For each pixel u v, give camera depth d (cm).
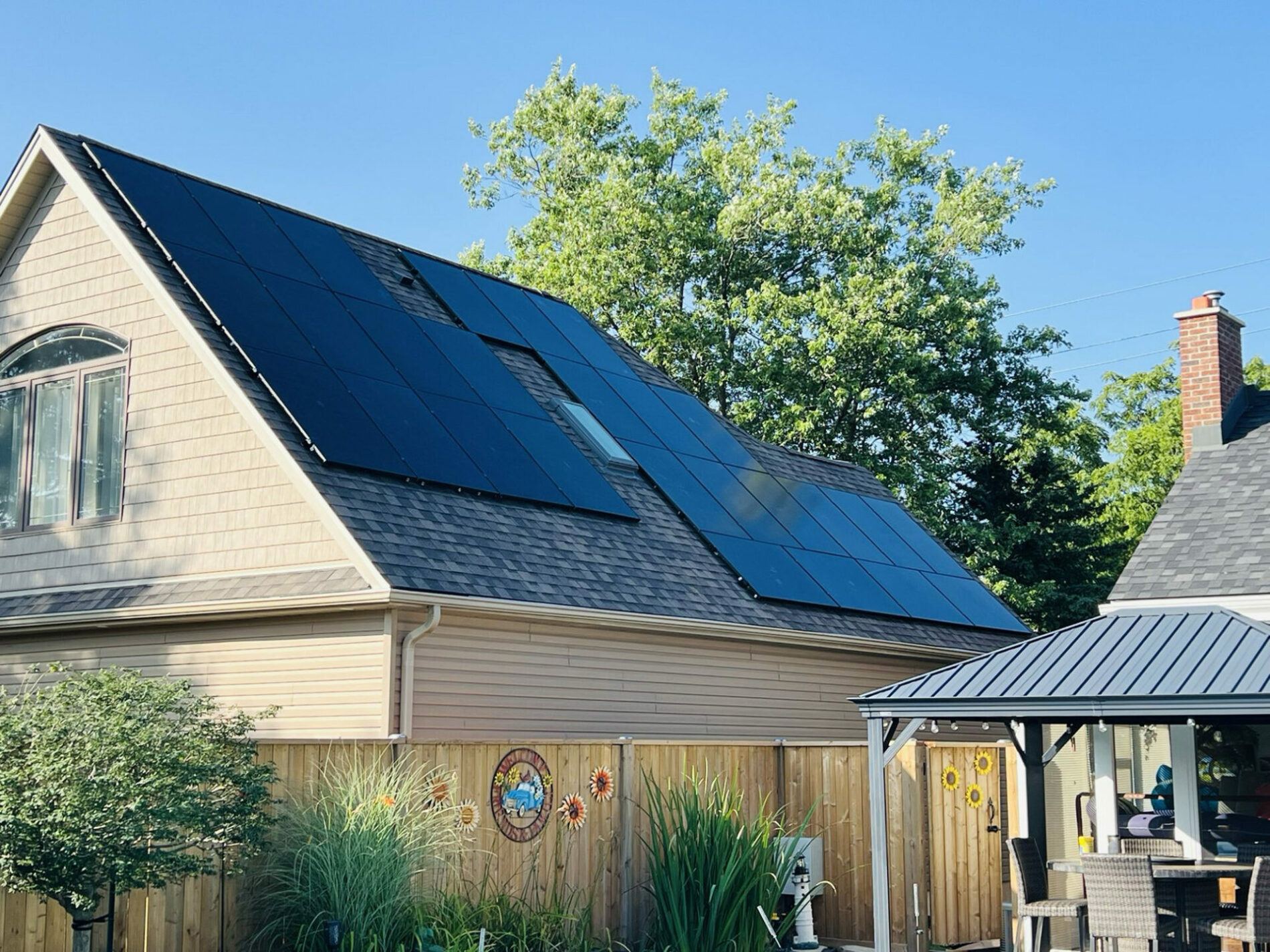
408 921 990
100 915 897
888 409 3672
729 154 4025
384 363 1623
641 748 1316
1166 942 1277
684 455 2009
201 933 938
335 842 966
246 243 1681
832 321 3472
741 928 1203
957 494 3828
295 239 1791
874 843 1224
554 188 4300
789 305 3566
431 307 1905
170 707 952
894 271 3669
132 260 1540
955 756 1488
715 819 1238
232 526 1437
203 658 1446
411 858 997
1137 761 1471
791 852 1271
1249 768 1404
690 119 4175
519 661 1438
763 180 3866
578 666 1500
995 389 3816
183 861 859
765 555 1869
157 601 1443
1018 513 3778
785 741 1489
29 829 798
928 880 1377
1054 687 1127
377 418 1501
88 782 819
